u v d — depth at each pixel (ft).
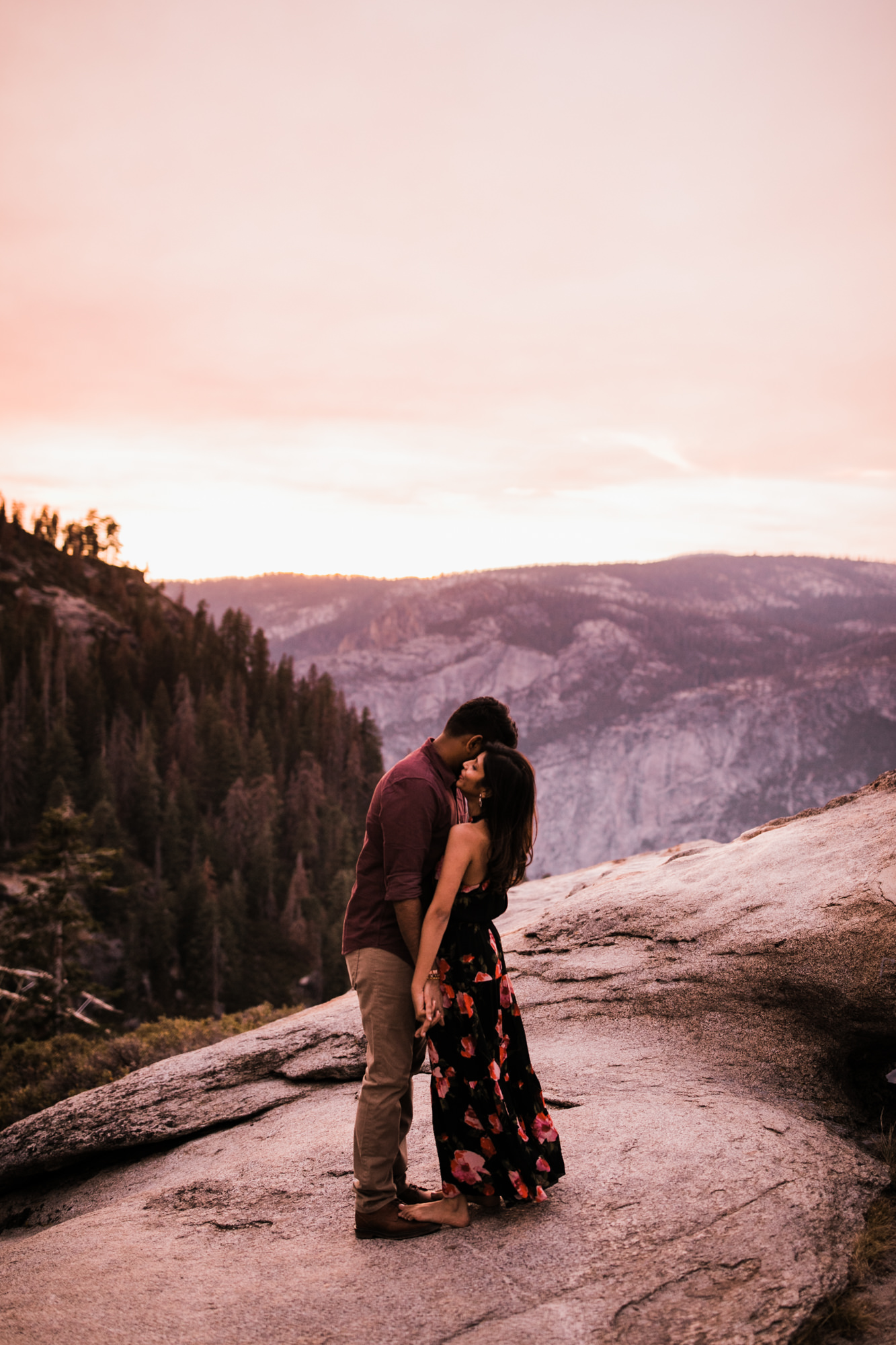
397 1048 11.28
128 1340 9.70
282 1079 19.88
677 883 21.77
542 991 20.24
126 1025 219.82
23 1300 11.02
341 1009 22.54
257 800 332.39
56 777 298.35
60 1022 118.62
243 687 441.27
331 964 272.92
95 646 450.30
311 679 510.17
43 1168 19.42
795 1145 13.16
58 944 124.06
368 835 11.66
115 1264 11.85
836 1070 16.60
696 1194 11.56
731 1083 16.11
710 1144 12.94
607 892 23.18
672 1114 14.17
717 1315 9.51
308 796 348.79
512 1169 11.26
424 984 10.65
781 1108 15.37
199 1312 10.15
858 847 19.15
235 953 247.91
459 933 11.40
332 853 324.39
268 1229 12.41
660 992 18.57
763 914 18.56
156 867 283.79
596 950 20.84
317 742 437.58
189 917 250.37
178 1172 17.16
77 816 128.77
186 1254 11.98
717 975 18.08
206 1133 18.75
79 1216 16.72
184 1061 20.92
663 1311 9.54
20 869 252.21
